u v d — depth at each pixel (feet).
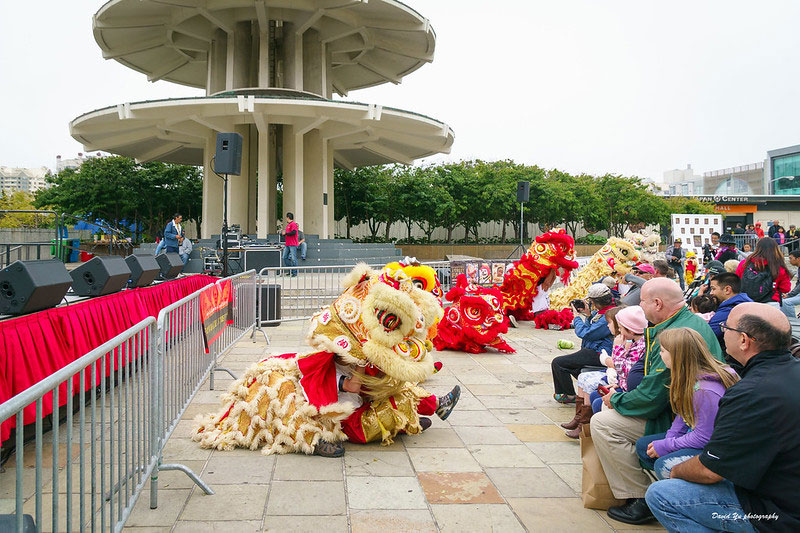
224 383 20.54
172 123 59.16
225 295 20.76
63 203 93.91
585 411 14.92
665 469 9.65
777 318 8.23
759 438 7.79
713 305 18.65
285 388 14.01
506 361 25.52
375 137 68.08
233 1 57.67
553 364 18.31
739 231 105.40
